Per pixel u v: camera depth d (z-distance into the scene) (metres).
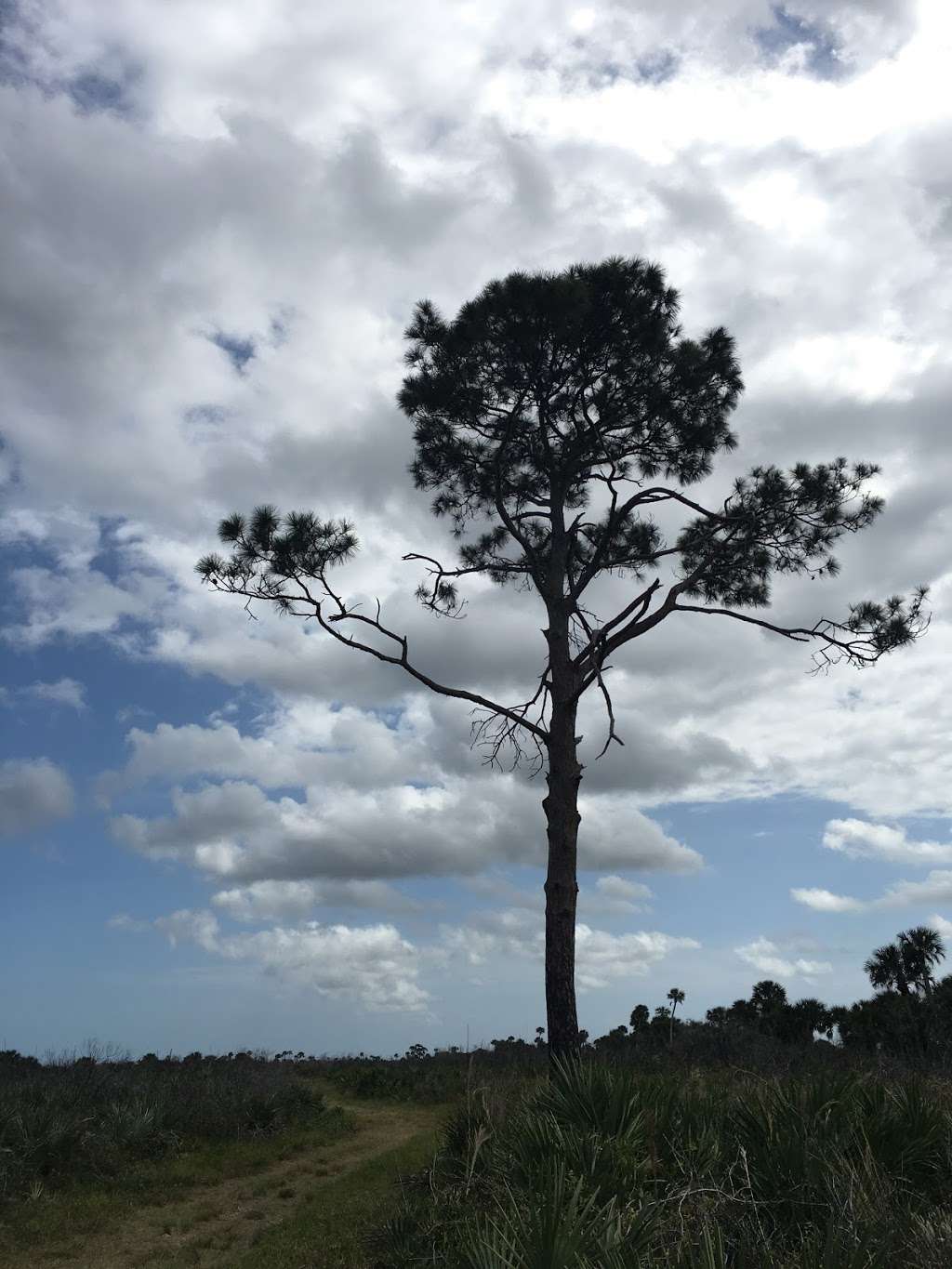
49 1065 17.31
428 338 17.20
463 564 19.70
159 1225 9.96
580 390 16.75
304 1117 16.88
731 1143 6.72
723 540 17.58
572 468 17.42
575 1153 6.52
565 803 15.46
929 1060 15.72
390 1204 8.89
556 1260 4.41
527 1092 8.92
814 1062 14.97
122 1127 13.19
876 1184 5.54
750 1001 26.39
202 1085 16.52
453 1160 8.24
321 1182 12.02
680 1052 18.66
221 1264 8.41
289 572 15.21
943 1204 5.76
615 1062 13.72
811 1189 5.63
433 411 17.47
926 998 20.42
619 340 16.30
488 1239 4.85
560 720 16.02
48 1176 11.37
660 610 16.55
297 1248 8.30
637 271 16.09
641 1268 4.52
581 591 17.22
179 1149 13.61
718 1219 5.42
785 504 16.89
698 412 17.39
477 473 18.44
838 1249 4.55
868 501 16.97
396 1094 21.17
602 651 16.56
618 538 19.73
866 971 22.84
